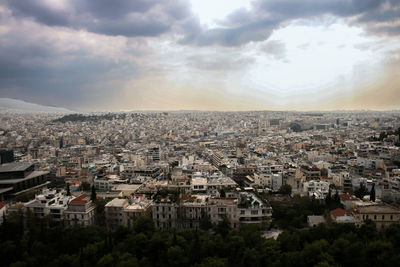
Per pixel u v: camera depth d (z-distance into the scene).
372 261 195.12
